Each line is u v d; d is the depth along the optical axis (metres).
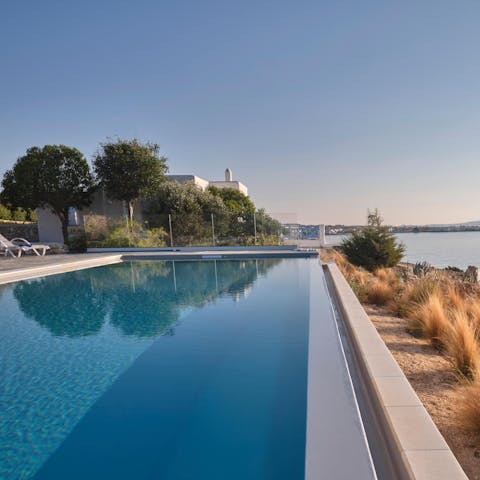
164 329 5.48
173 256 14.73
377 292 6.91
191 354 4.38
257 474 2.20
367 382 2.66
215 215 19.08
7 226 25.14
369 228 13.44
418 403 2.07
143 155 20.67
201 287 8.98
